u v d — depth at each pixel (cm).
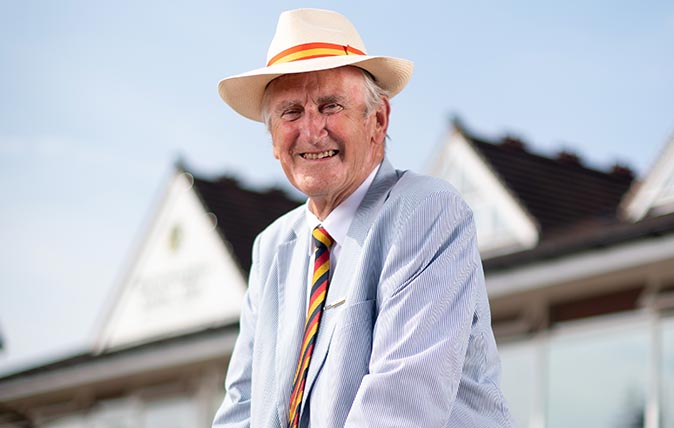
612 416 1165
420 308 320
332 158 341
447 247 329
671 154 1203
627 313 1161
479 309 332
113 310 2091
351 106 341
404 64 346
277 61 349
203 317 1956
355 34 355
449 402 314
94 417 1798
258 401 346
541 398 1223
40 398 1873
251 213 2042
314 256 348
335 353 326
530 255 1197
